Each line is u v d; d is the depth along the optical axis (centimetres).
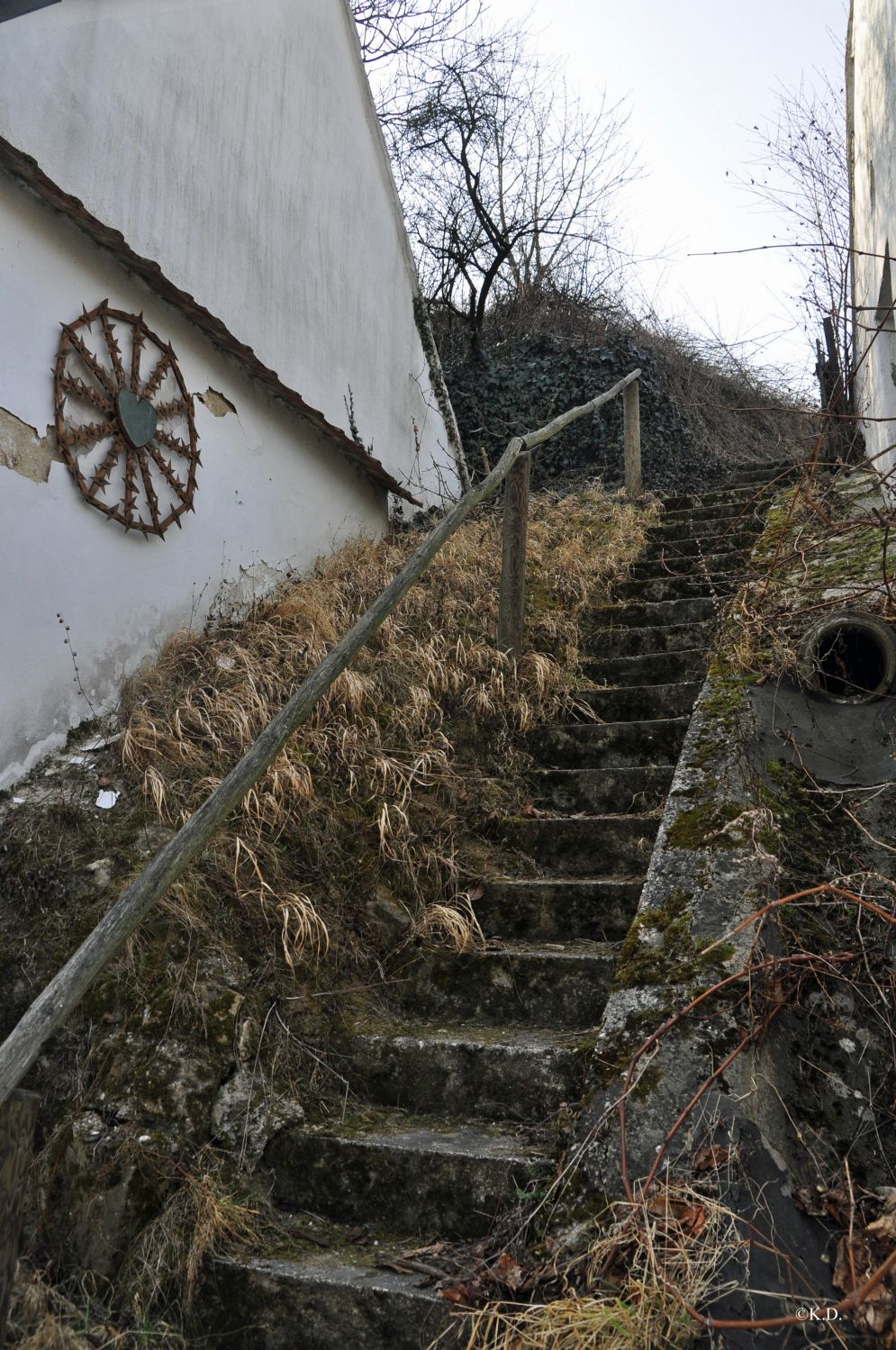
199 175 477
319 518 569
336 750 353
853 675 326
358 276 670
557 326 1255
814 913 235
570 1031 262
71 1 388
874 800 267
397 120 1208
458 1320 182
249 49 530
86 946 184
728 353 1236
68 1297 205
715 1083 195
